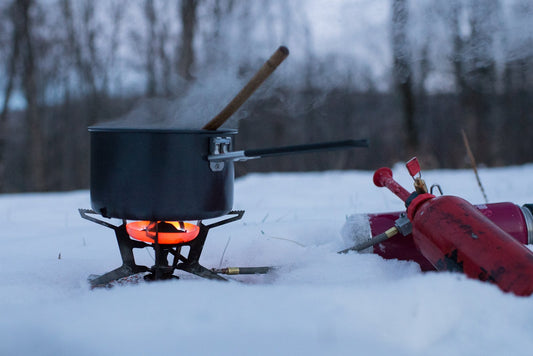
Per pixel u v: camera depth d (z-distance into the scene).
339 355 1.19
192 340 1.24
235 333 1.26
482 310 1.41
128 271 1.97
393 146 14.77
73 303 1.47
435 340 1.29
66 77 15.62
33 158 15.52
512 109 14.49
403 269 2.21
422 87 12.34
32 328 1.29
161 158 1.84
